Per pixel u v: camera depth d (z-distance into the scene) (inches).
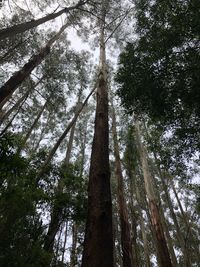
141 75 273.3
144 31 289.0
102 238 137.1
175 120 298.0
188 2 253.8
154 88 269.7
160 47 260.4
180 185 724.0
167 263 366.9
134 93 280.8
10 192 225.8
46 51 414.9
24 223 231.3
